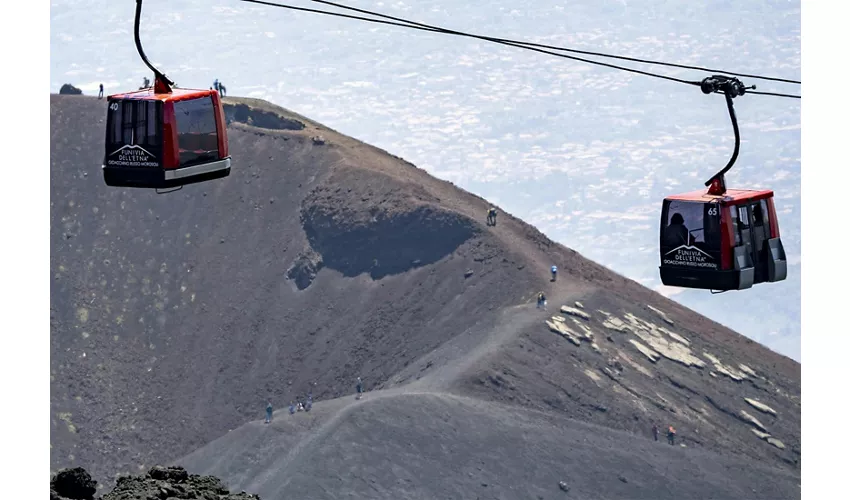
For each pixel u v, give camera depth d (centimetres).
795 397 13638
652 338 13900
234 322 15775
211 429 14288
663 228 2845
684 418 12481
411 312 14825
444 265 15288
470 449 10594
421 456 10375
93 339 15625
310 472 10119
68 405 14612
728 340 14800
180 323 15925
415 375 13200
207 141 2661
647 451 11375
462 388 11975
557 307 13950
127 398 14825
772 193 2838
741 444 12288
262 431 11338
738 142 2811
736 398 13200
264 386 14700
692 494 10700
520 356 12750
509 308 14112
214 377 15000
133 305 16250
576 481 10419
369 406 11112
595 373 12756
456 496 9881
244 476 10656
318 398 14200
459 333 14012
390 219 16000
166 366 15300
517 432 11050
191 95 2645
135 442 14212
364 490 9881
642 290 15788
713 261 2781
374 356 14425
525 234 15938
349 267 15988
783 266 2838
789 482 11588
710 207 2783
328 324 15275
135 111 2622
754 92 2791
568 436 11281
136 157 2622
